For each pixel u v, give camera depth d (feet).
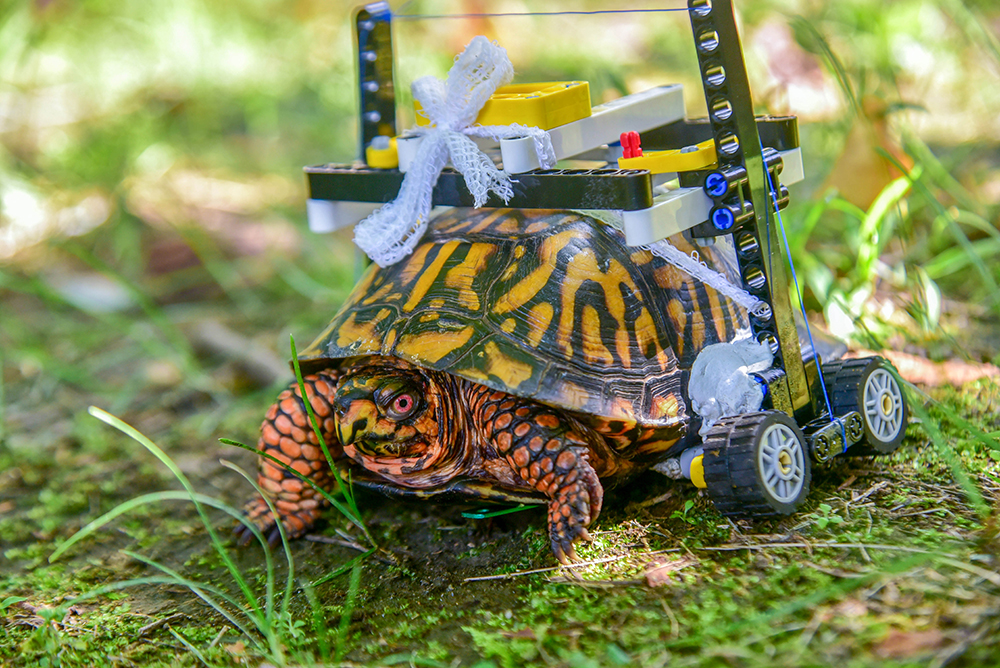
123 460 1.91
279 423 1.64
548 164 1.53
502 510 1.59
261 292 2.55
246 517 1.68
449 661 1.42
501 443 1.53
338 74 4.03
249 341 2.20
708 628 1.40
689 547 1.52
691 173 1.51
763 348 1.58
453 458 1.59
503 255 1.60
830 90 2.49
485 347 1.54
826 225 2.28
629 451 1.57
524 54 3.95
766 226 1.52
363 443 1.56
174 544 1.70
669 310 1.60
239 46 4.38
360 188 1.64
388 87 1.73
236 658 1.47
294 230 2.87
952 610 1.38
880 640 1.37
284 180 3.31
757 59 2.61
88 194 3.18
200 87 4.00
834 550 1.48
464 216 1.68
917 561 1.41
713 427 1.51
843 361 1.61
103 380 2.18
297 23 4.64
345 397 1.55
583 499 1.51
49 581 1.64
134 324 2.38
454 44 3.65
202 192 3.22
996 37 2.62
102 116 3.78
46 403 2.12
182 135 3.68
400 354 1.55
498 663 1.41
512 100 1.54
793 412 1.55
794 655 1.36
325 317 2.28
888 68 2.37
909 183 1.86
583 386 1.53
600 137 1.59
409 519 1.66
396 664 1.43
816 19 2.70
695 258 1.63
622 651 1.40
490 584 1.52
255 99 3.83
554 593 1.48
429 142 1.57
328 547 1.64
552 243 1.59
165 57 4.19
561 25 4.27
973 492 1.49
